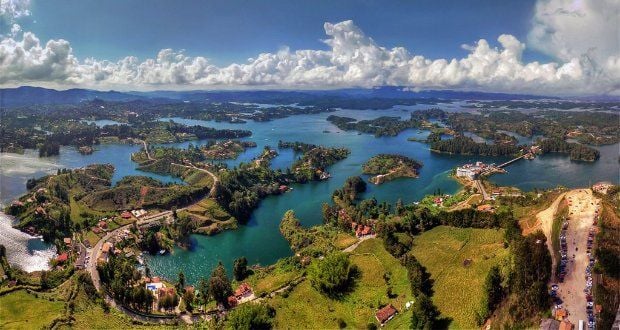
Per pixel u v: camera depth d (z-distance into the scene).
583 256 178.25
